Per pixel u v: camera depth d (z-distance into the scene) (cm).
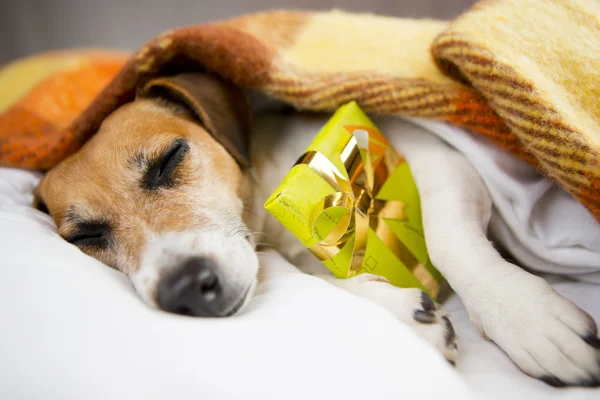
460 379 24
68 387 20
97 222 33
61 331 22
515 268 28
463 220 30
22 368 21
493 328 27
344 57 37
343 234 30
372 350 23
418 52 35
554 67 30
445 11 77
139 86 38
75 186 34
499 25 31
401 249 32
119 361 21
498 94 30
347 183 31
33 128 48
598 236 30
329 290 27
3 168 41
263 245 36
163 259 29
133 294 27
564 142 28
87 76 61
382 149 33
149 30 90
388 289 29
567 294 31
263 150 39
